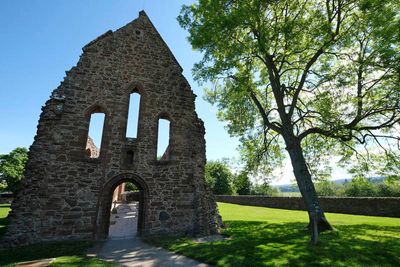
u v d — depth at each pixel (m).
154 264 7.79
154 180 12.96
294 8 12.90
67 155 11.88
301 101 15.24
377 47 11.73
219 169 56.03
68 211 11.34
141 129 13.41
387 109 11.91
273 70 13.96
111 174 12.31
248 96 14.06
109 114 13.02
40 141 11.70
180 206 13.05
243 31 13.43
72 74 12.89
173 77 14.84
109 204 12.05
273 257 7.84
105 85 13.30
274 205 30.50
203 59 12.77
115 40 14.16
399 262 7.33
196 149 14.15
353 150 14.59
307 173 12.52
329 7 12.34
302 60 14.08
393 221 15.98
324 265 7.08
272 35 11.93
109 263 7.79
